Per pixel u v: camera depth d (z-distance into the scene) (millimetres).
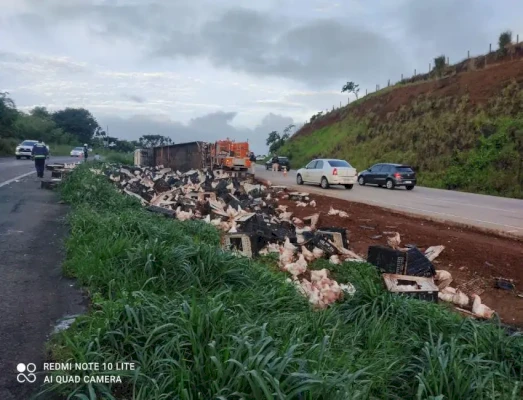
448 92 45250
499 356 4629
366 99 62906
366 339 4797
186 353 3713
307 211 16641
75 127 104188
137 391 3477
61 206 13117
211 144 34781
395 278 7070
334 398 3037
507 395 3816
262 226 9641
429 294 6832
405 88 54812
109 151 65938
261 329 3812
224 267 6035
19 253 7582
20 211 11914
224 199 15656
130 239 7035
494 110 37406
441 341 4492
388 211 17688
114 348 3963
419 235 12500
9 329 4672
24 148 43281
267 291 5715
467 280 8797
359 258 8852
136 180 20062
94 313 4652
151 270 5805
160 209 11758
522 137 32062
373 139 51094
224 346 3662
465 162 35000
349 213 16375
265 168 57875
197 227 9453
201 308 4160
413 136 44125
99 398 3498
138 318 4184
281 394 2828
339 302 6207
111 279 5828
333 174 27656
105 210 11102
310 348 3783
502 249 11039
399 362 4320
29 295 5656
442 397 3373
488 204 21547
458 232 13633
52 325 4812
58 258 7355
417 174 38375
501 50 45375
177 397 3205
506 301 7828
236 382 3092
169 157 34000
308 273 7910
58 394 3590
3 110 59062
